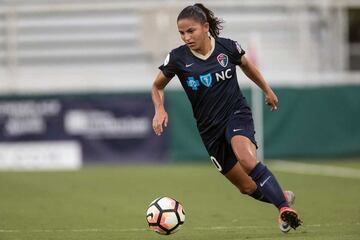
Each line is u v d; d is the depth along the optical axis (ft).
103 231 93.86
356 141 209.56
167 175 171.94
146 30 226.99
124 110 196.54
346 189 144.15
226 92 79.61
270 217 106.73
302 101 206.28
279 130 204.95
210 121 80.23
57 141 195.52
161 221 78.84
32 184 156.46
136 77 234.17
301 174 173.06
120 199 131.03
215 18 79.77
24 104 194.49
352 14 274.16
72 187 150.41
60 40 245.65
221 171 82.79
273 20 251.80
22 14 245.04
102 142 196.54
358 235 84.79
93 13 248.11
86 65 242.58
